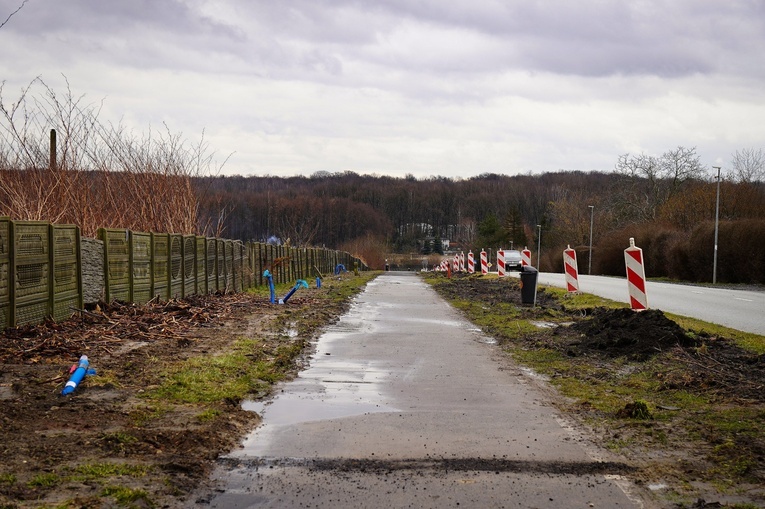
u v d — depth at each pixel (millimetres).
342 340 12750
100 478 4832
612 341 11055
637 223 64188
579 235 81375
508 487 4957
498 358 10852
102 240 13133
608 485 5023
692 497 4797
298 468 5336
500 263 37125
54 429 5879
